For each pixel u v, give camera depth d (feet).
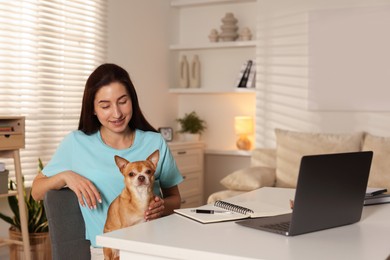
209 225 5.45
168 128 16.52
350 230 5.39
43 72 12.59
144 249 4.70
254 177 13.05
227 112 17.62
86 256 6.33
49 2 12.71
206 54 17.85
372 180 12.91
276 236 5.02
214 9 17.71
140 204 6.11
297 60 15.51
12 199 11.08
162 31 17.30
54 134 12.96
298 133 14.33
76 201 6.35
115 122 6.50
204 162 17.97
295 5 15.49
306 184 5.01
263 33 16.01
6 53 11.70
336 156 5.31
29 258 10.55
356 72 14.83
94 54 14.16
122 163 6.28
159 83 17.21
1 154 10.68
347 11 14.87
